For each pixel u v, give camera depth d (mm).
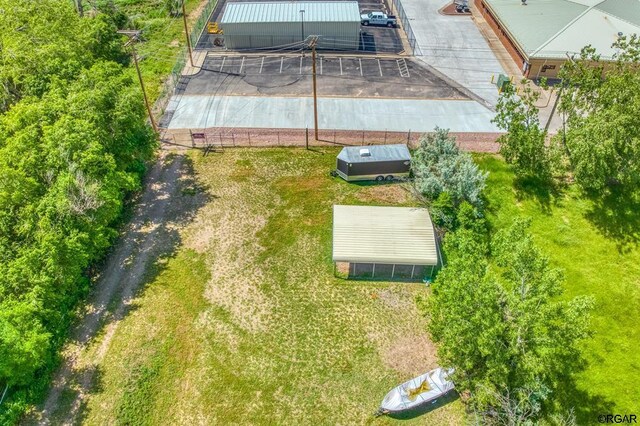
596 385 24547
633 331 27109
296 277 28969
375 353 25281
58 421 22281
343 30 50469
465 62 49594
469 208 30469
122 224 32031
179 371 24328
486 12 57531
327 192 34594
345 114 42125
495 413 20562
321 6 52250
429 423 22547
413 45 52656
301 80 46688
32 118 29031
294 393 23578
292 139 39344
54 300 24656
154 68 47781
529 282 20562
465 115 42188
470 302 19453
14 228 25594
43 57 33406
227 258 29969
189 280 28625
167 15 58281
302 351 25312
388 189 34844
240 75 47469
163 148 38281
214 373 24281
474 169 31766
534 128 33094
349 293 28141
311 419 22656
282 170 36406
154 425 22344
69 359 24609
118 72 34750
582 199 33812
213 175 35969
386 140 39281
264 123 41031
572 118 32906
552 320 19406
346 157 34656
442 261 29969
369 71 48156
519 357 19203
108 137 30516
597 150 29672
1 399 22438
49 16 39562
